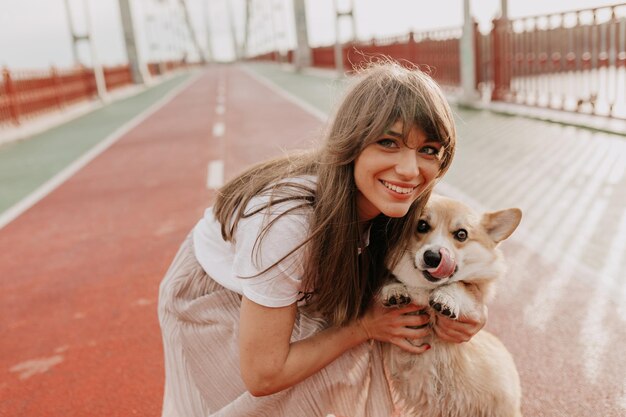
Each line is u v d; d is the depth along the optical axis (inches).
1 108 608.7
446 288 87.3
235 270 76.3
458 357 88.1
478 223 96.4
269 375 77.4
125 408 117.1
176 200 277.6
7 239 244.2
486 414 88.1
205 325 87.2
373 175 72.5
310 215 74.3
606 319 130.3
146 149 448.1
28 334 153.9
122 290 176.7
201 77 1791.3
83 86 952.3
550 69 416.2
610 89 478.6
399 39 730.8
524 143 323.0
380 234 90.3
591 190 222.5
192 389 88.8
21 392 126.8
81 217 266.7
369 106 70.3
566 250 169.5
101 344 144.3
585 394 106.2
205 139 466.6
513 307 140.2
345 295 79.2
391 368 92.4
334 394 86.1
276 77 1309.1
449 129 73.3
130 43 1446.9
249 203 77.0
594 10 358.6
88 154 452.8
